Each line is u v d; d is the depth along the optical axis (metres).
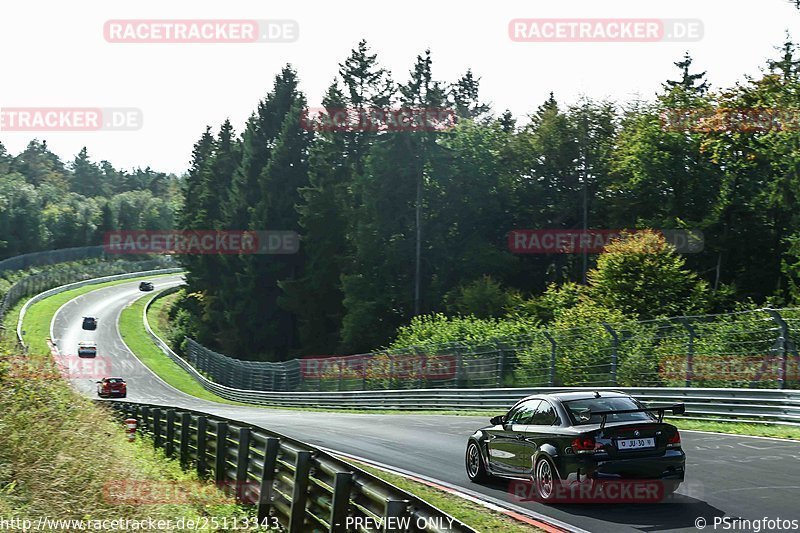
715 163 54.88
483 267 66.06
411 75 70.31
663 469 10.80
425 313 67.19
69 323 98.50
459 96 106.88
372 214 69.50
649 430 10.91
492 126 77.94
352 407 41.91
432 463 16.47
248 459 12.06
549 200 72.75
